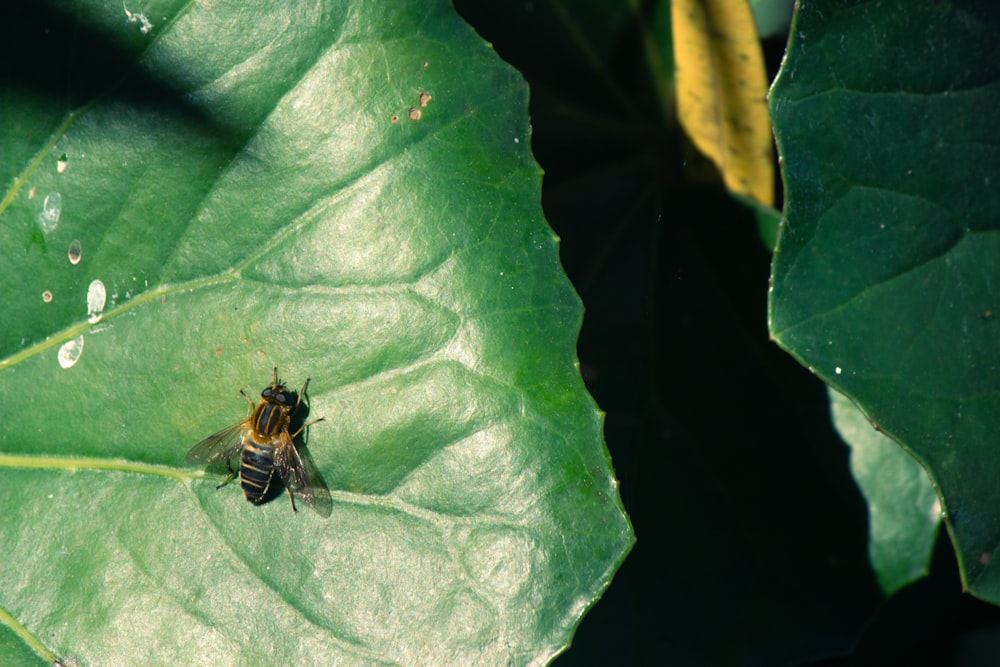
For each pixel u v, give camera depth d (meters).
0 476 0.30
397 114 0.29
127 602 0.29
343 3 0.29
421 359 0.29
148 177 0.30
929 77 0.29
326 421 0.29
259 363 0.30
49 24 0.30
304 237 0.29
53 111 0.30
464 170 0.29
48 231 0.30
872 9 0.29
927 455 0.29
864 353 0.29
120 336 0.30
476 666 0.29
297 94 0.29
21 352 0.30
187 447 0.30
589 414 0.29
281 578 0.29
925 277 0.29
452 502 0.29
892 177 0.29
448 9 0.29
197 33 0.29
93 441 0.30
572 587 0.29
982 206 0.29
